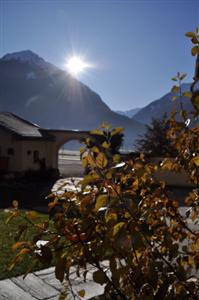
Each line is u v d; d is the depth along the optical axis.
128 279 1.83
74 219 1.87
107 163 1.99
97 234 1.77
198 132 2.47
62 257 1.74
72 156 45.81
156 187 2.43
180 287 1.85
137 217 1.87
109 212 1.73
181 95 2.55
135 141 22.72
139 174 2.11
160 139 17.92
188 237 2.54
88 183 1.93
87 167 2.09
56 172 23.31
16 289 5.05
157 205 2.30
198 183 2.66
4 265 5.88
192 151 2.53
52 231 1.96
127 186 2.14
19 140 20.84
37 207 12.38
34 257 1.79
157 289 1.81
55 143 23.70
